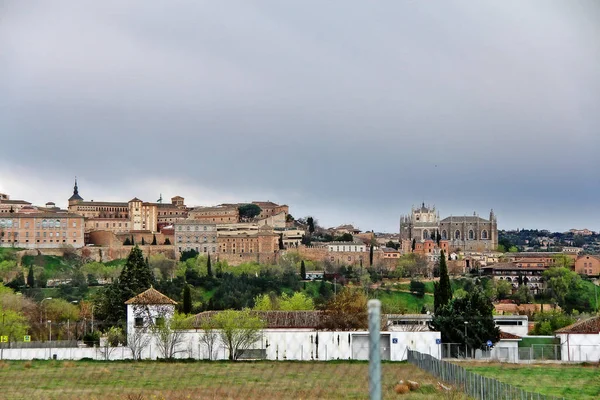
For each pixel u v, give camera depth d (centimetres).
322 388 16325
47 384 17438
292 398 15075
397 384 16250
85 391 16400
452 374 16488
